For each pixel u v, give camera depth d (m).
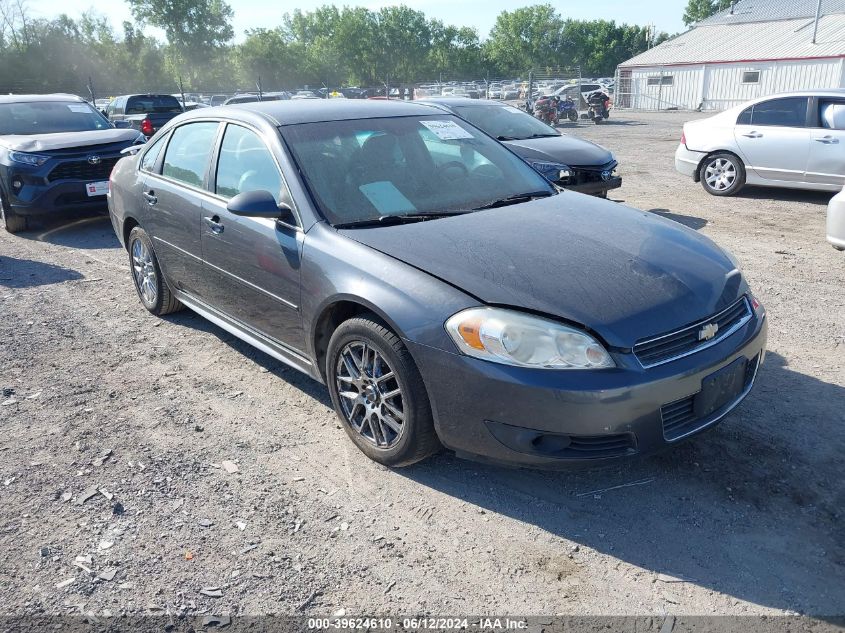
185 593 2.65
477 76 106.38
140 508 3.17
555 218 3.71
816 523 2.94
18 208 8.40
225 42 77.56
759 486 3.19
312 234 3.56
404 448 3.23
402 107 4.65
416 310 3.02
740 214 9.05
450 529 2.99
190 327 5.39
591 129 24.12
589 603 2.57
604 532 2.94
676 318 2.94
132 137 9.20
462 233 3.45
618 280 3.07
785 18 37.09
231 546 2.91
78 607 2.59
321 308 3.45
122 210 5.57
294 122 4.10
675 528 2.95
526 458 2.89
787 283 6.07
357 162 3.95
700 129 10.47
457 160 4.29
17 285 6.60
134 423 3.93
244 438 3.75
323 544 2.91
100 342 5.13
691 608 2.53
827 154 9.27
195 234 4.48
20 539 2.98
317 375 3.72
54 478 3.42
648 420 2.84
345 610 2.56
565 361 2.79
